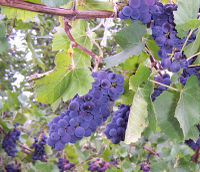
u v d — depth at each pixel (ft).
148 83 1.31
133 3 1.18
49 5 1.03
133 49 1.40
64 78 1.32
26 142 3.76
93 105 1.29
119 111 1.66
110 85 1.31
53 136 1.29
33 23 2.81
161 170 2.42
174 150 2.67
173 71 1.29
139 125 1.26
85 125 1.31
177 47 1.32
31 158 3.41
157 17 1.28
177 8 1.24
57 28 1.71
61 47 1.71
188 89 1.35
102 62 1.45
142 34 1.40
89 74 1.27
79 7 1.38
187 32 1.23
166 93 1.48
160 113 1.51
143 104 1.28
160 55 1.32
